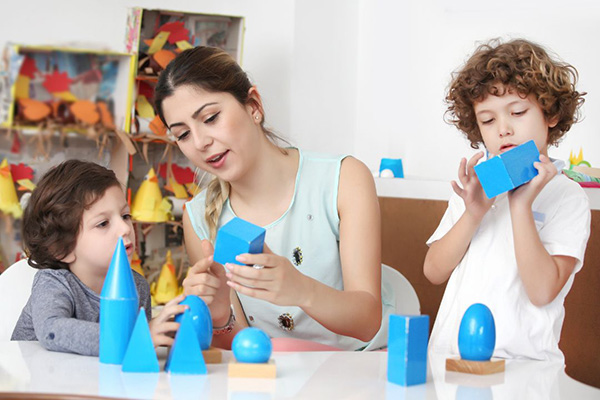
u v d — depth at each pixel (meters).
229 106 1.24
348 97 3.32
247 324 1.44
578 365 1.76
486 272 1.18
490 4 2.87
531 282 1.09
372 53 3.27
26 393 0.71
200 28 2.92
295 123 3.09
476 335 0.85
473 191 1.15
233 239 0.96
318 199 1.40
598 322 1.71
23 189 2.87
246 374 0.80
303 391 0.74
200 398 0.70
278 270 0.98
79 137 2.89
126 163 2.84
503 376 0.84
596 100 2.58
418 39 3.07
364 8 3.31
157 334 0.88
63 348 0.95
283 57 3.06
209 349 0.89
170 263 2.85
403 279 1.49
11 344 1.02
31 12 3.08
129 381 0.77
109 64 2.83
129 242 1.27
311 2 3.11
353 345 1.41
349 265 1.32
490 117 1.22
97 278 1.27
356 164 1.44
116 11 3.11
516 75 1.16
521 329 1.12
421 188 2.12
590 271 1.73
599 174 2.08
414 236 2.14
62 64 2.86
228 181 1.37
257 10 3.07
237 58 2.92
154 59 2.88
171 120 1.25
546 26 2.71
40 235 1.25
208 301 1.02
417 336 0.78
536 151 1.04
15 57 2.84
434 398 0.73
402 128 3.13
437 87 3.02
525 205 1.06
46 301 1.11
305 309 1.08
